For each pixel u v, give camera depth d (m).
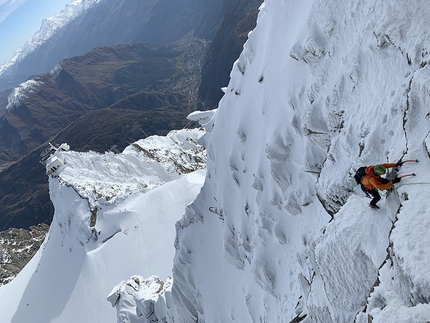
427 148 7.79
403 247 6.47
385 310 6.08
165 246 51.19
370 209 8.62
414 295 5.95
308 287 12.88
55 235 73.81
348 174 10.83
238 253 20.03
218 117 22.45
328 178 11.73
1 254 105.06
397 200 7.82
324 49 13.48
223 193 21.34
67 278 60.41
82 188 71.50
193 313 24.53
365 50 11.73
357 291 8.45
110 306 47.69
